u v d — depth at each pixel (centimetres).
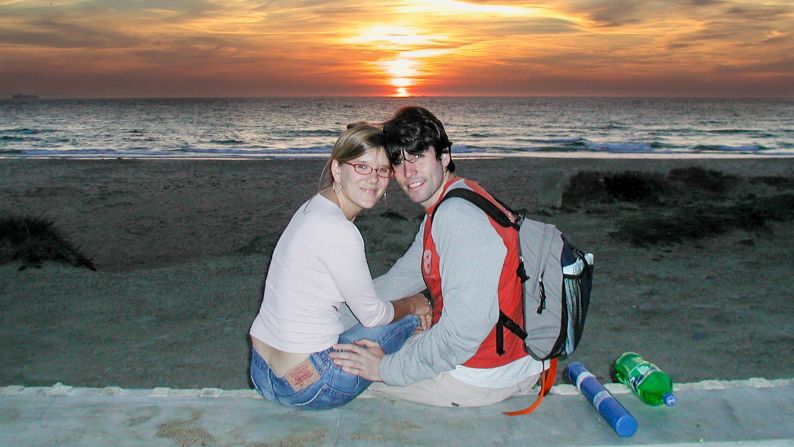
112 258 975
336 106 14750
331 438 244
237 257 946
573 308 247
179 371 522
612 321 646
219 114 9725
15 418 258
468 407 267
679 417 260
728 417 260
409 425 254
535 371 268
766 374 510
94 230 1175
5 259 873
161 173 2027
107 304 711
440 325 233
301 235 239
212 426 253
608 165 2269
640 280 798
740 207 1299
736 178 1692
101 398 277
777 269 848
